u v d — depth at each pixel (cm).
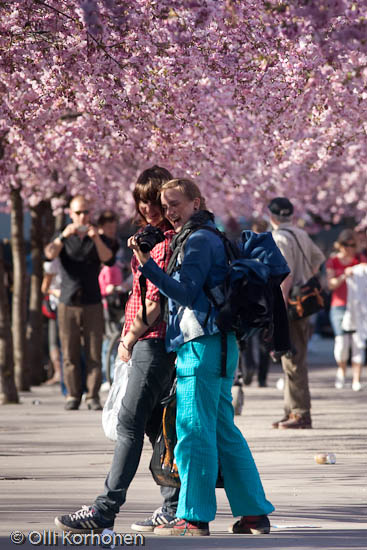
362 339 2908
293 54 1705
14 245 2958
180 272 1024
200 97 1880
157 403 1109
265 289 1023
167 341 1042
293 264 1925
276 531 1057
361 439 1830
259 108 1838
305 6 1192
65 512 1148
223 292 1023
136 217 1174
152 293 1066
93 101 1872
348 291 2941
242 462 1051
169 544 988
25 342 2952
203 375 1021
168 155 2036
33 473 1449
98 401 2384
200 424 1021
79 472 1459
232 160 2472
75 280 2347
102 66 1684
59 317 2372
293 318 1914
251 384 3117
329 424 2062
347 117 1938
